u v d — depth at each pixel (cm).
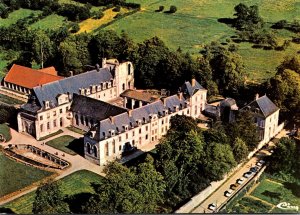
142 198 17525
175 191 19562
